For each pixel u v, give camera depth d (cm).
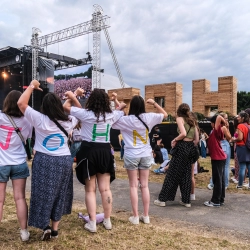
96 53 2355
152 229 398
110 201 389
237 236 386
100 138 367
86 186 381
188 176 513
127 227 402
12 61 2616
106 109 368
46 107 326
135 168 414
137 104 407
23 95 322
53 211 339
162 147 1109
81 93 393
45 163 323
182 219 450
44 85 2620
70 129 343
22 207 344
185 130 495
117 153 1544
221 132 510
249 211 493
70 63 2711
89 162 359
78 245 339
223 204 534
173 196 522
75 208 495
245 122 663
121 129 412
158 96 2061
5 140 331
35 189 327
